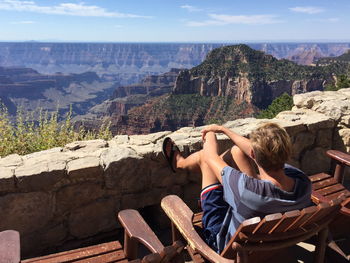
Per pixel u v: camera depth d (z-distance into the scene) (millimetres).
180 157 2949
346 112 5172
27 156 3732
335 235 3342
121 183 3639
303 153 5047
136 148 3951
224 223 2316
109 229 3713
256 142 2045
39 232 3365
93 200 3568
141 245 3746
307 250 3574
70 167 3395
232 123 5199
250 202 2059
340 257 3148
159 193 3918
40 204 3307
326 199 3137
